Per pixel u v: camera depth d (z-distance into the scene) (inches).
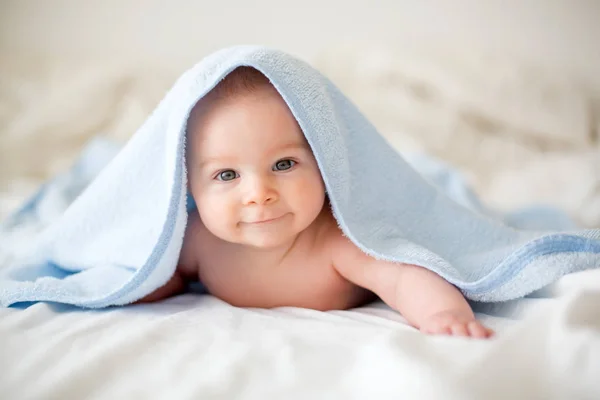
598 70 91.7
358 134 37.3
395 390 21.0
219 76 31.1
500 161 77.9
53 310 32.5
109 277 35.2
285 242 35.0
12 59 86.8
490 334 27.0
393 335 24.6
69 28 93.2
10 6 91.5
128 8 93.9
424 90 86.7
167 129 34.5
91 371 24.0
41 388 23.0
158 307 34.1
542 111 83.8
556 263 30.7
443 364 21.5
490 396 20.1
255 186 31.7
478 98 84.2
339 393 22.2
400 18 95.3
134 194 36.4
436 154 77.7
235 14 95.7
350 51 91.1
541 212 52.1
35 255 38.3
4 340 27.5
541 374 21.7
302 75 32.7
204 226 37.6
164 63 93.0
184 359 25.4
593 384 20.6
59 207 51.6
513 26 93.4
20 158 74.0
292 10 96.0
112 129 79.4
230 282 36.9
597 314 24.3
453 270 32.2
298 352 25.2
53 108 78.4
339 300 36.9
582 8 91.2
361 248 33.7
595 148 81.0
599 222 54.8
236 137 31.5
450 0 93.9
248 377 23.6
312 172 33.3
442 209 38.0
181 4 94.7
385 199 37.5
